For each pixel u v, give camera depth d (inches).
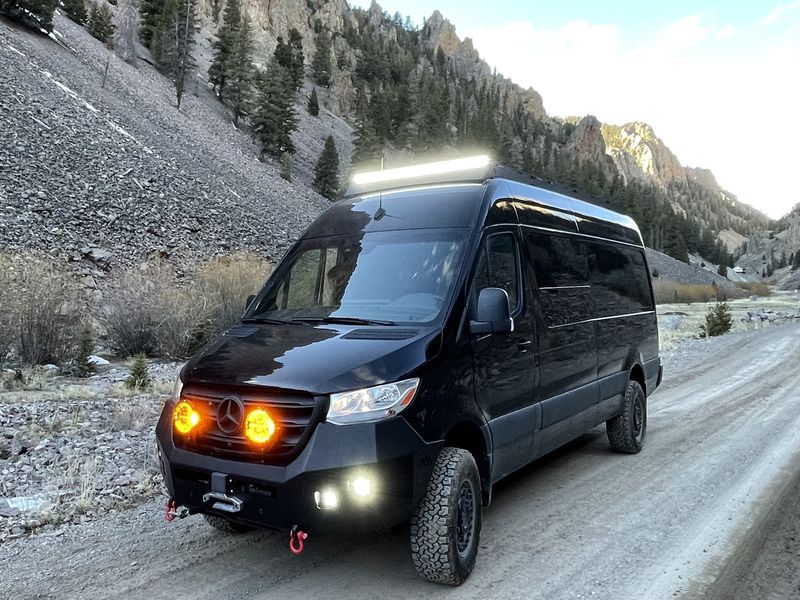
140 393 419.5
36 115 1413.6
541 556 161.0
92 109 1779.0
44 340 528.7
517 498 209.2
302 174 4060.0
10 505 198.2
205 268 865.5
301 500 125.0
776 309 1892.2
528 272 187.5
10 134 1243.8
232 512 132.5
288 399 130.0
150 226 1163.3
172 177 1529.3
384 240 177.8
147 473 232.7
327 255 183.3
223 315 737.6
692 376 493.4
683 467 242.4
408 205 185.0
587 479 229.6
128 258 995.3
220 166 2229.3
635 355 267.9
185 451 139.6
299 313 170.1
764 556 157.9
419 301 157.9
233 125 3828.7
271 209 1895.9
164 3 4367.6
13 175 1088.8
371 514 126.9
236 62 4065.0
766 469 235.6
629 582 145.3
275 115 3727.9
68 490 213.0
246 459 131.2
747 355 614.5
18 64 1753.2
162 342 649.0
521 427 175.8
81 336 557.3
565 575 149.6
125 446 271.1
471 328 154.6
